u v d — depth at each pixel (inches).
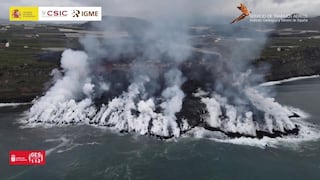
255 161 4232.3
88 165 4101.9
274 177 3848.4
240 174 3917.3
